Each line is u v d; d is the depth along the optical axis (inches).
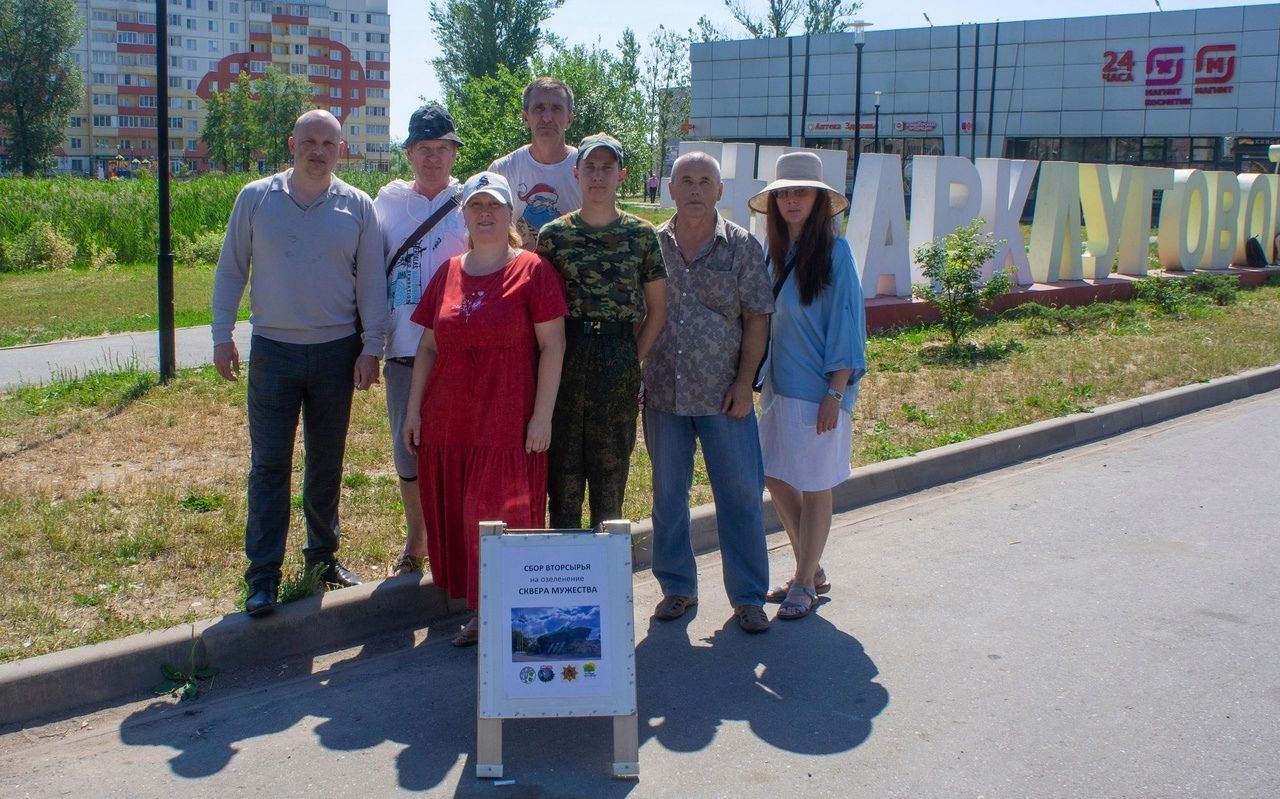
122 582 199.8
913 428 337.4
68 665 166.6
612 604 149.9
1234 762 148.5
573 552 150.5
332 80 5004.9
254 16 4793.3
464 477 177.2
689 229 187.2
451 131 200.1
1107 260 677.3
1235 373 431.5
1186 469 309.1
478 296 174.2
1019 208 608.4
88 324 519.5
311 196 187.9
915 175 568.1
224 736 158.9
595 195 176.9
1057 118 1704.0
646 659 185.6
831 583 221.3
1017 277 607.8
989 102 1759.4
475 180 174.1
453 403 175.8
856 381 198.5
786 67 1947.6
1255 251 797.2
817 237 193.2
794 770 148.6
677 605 202.1
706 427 191.5
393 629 198.8
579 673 147.9
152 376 376.2
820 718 163.6
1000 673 177.8
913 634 194.5
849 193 1909.4
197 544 219.0
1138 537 247.9
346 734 159.8
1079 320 553.9
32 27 2829.7
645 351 188.2
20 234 858.8
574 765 150.8
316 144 183.9
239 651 181.3
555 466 186.1
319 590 198.1
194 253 887.1
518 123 1182.3
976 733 157.8
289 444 190.9
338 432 197.0
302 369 189.3
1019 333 524.4
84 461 280.8
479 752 146.6
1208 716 161.8
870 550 241.9
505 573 149.5
